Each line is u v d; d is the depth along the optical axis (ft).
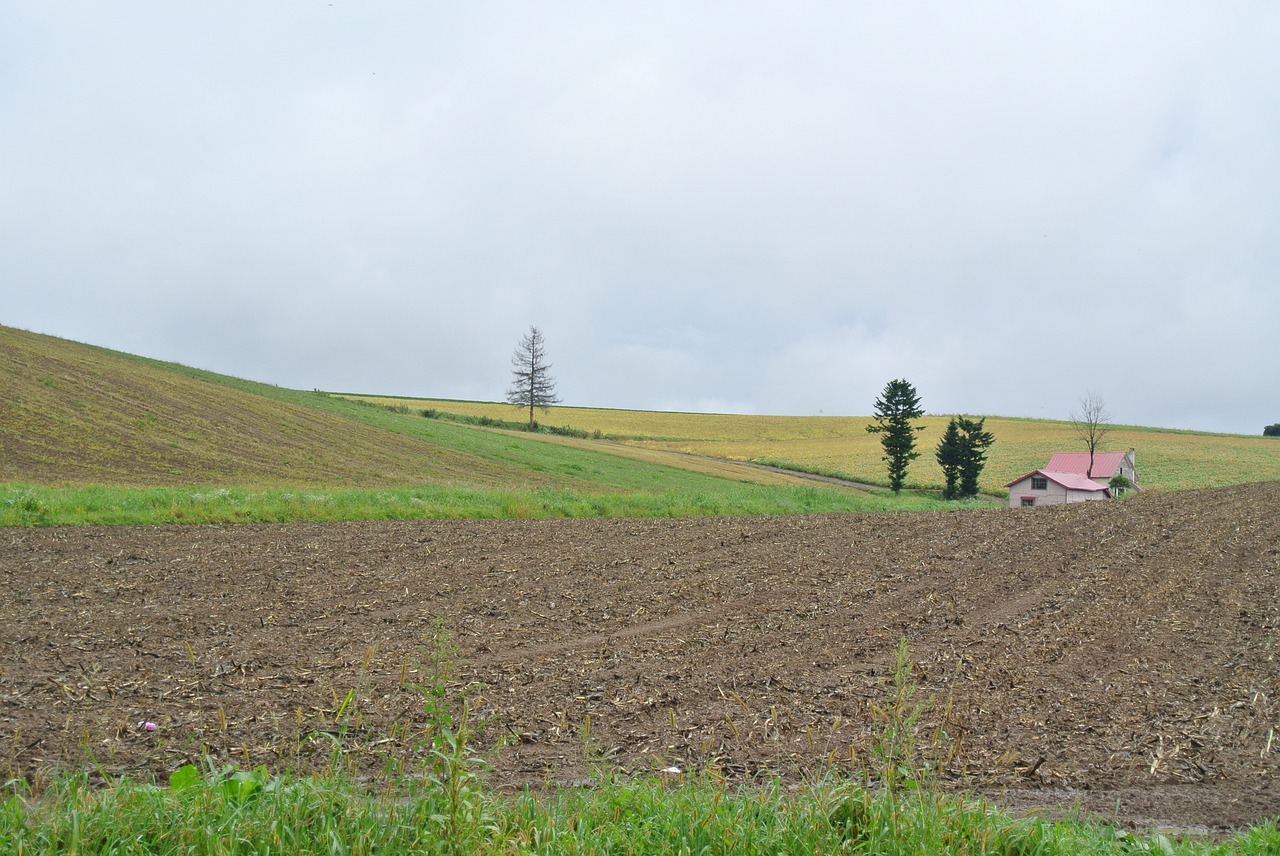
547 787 19.11
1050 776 21.31
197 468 114.73
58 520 59.67
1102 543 64.69
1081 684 29.68
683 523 77.41
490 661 30.96
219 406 160.25
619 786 17.47
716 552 59.72
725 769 20.93
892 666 31.71
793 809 16.01
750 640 35.47
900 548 62.44
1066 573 52.75
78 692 24.95
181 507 66.28
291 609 38.01
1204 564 55.77
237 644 31.63
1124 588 48.19
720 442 348.18
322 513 70.85
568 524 74.28
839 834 15.28
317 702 24.81
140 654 29.63
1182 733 24.72
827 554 59.62
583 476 167.12
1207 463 282.36
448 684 27.50
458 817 13.97
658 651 33.17
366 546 56.34
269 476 117.91
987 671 31.27
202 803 14.46
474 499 85.92
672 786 19.19
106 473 102.42
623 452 240.94
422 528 66.85
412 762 20.38
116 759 19.79
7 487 69.67
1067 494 234.99
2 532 54.60
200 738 21.45
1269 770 22.11
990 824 15.49
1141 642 36.04
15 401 124.98
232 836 13.53
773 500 116.98
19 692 24.64
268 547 53.93
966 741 23.67
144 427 130.00
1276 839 16.60
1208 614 41.57
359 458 145.48
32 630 32.19
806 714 25.61
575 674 29.50
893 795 16.67
